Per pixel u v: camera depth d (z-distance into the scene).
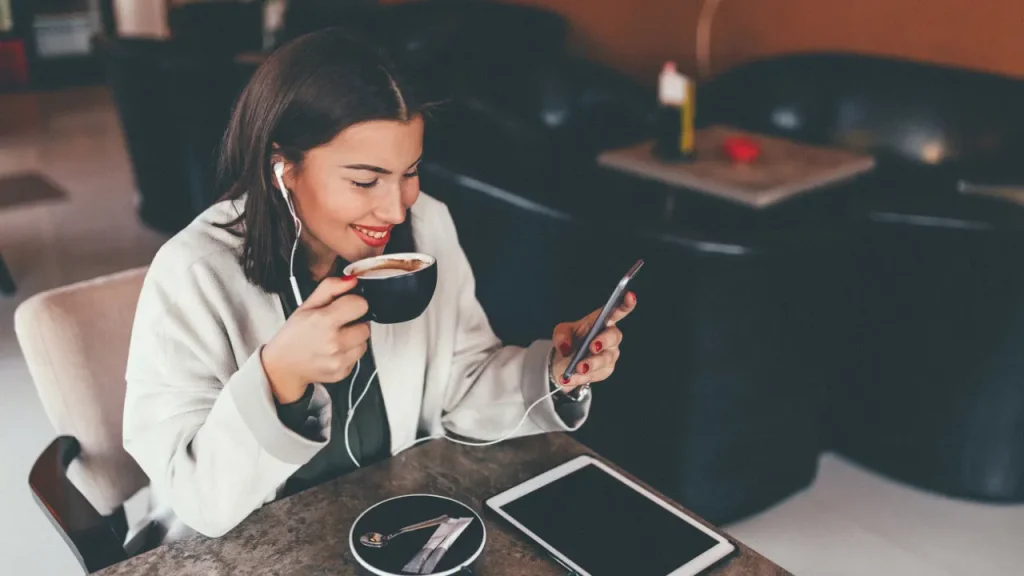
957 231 2.06
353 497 1.04
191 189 3.86
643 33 3.87
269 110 0.94
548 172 2.40
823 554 2.08
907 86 2.82
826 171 2.36
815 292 2.05
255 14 4.26
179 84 3.63
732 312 1.92
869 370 2.33
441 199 2.44
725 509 2.13
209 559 0.93
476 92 2.81
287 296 1.09
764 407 2.06
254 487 0.94
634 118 3.33
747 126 3.08
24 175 4.79
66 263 3.64
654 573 0.91
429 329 1.24
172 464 0.96
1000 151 2.65
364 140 0.91
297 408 0.92
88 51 7.11
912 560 2.07
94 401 1.22
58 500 1.09
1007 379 2.12
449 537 0.92
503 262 2.33
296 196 0.99
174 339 1.03
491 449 1.16
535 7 4.12
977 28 2.82
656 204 2.13
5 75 6.68
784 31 3.34
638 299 2.01
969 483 2.26
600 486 1.06
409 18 3.85
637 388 2.09
